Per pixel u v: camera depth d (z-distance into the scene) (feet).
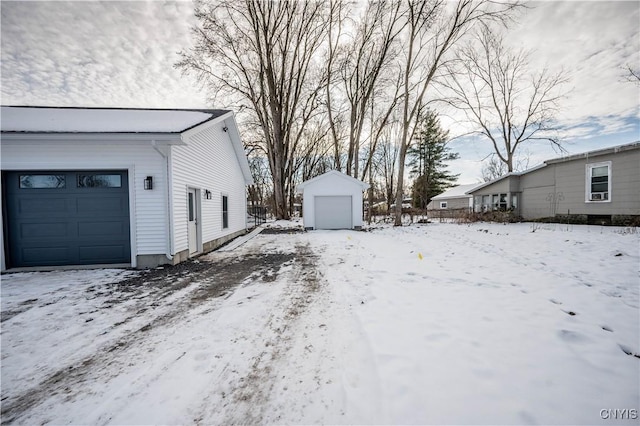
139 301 12.93
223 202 33.55
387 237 35.68
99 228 20.08
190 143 23.80
